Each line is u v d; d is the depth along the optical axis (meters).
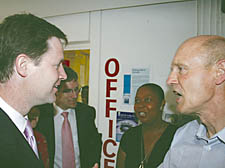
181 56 0.54
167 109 1.09
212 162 0.56
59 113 1.26
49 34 0.55
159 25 1.12
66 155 1.25
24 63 0.50
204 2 1.02
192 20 1.05
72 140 1.27
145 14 1.16
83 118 1.29
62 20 1.41
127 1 1.16
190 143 0.64
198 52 0.51
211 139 0.54
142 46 1.17
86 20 1.33
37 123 1.20
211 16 1.00
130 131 1.18
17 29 0.50
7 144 0.44
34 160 0.48
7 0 1.38
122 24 1.22
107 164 1.23
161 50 1.12
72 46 1.40
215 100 0.51
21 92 0.51
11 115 0.51
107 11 1.26
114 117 1.23
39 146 1.17
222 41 0.51
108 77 1.26
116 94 1.23
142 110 1.15
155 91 1.12
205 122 0.56
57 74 0.57
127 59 1.21
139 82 1.17
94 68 1.31
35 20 0.54
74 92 1.31
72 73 1.34
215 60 0.49
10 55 0.49
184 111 0.55
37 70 0.52
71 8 1.31
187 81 0.52
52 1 1.33
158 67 1.12
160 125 1.10
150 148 1.11
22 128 0.53
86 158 1.26
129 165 1.16
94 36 1.30
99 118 1.27
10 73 0.49
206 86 0.50
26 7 1.41
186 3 1.06
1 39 0.50
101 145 1.25
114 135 1.23
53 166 1.21
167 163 0.71
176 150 0.66
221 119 0.52
